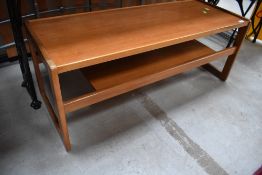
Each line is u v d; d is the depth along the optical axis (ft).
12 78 5.20
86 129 4.12
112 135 4.06
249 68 6.48
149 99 4.94
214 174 3.60
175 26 4.13
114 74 4.02
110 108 4.60
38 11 5.61
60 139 3.91
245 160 3.86
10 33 5.65
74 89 4.97
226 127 4.45
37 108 4.46
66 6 6.27
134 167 3.59
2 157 3.57
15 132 3.97
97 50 3.15
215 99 5.16
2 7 5.26
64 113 3.26
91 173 3.45
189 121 4.50
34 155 3.63
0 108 4.41
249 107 5.04
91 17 4.11
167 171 3.57
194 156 3.84
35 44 3.30
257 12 7.44
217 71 5.82
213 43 7.52
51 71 2.69
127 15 4.35
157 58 4.58
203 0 5.77
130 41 3.46
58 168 3.48
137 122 4.36
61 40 3.33
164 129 4.27
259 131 4.45
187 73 5.92
